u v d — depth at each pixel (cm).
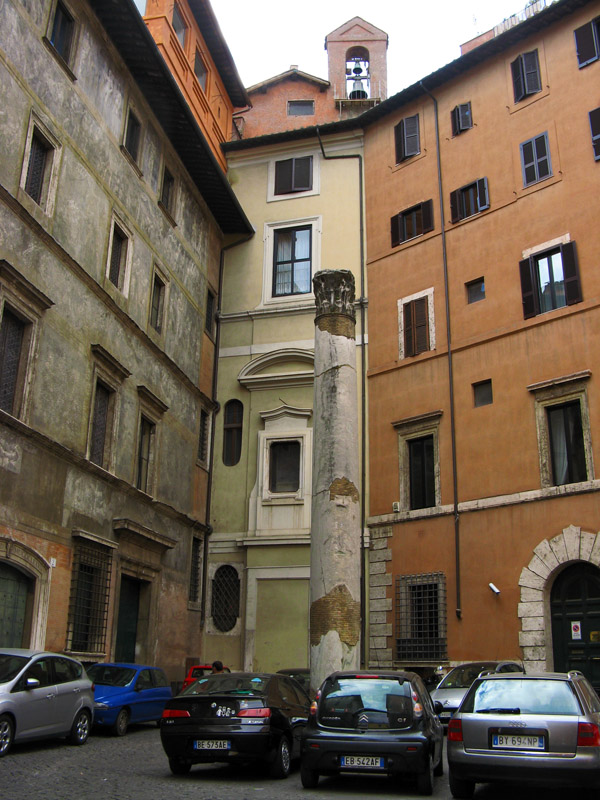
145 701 1633
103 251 1998
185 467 2470
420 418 2389
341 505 1625
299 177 2953
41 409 1661
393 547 2359
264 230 2936
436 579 2228
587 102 2289
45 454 1666
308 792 948
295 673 2030
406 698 989
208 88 2984
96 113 2006
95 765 1127
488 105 2536
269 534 2552
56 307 1744
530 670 1983
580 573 2000
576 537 1983
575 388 2084
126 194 2152
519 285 2291
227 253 2959
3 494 1512
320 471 1664
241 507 2636
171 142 2500
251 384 2742
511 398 2212
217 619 2555
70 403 1778
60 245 1762
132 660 2080
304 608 2459
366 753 949
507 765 847
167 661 2231
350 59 3856
